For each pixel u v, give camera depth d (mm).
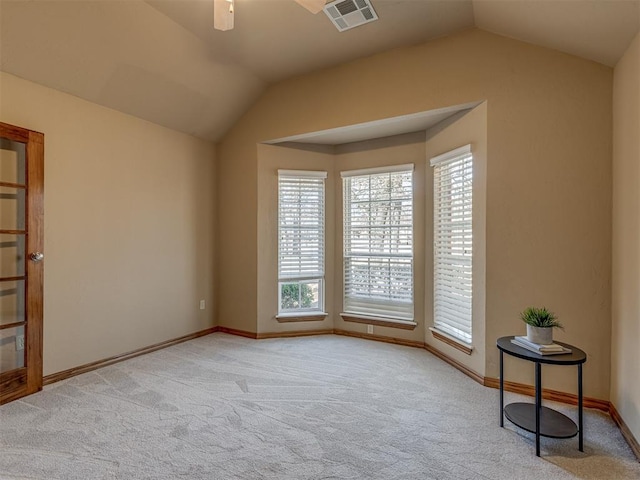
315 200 4336
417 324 3811
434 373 3082
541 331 2057
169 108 3551
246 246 4188
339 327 4328
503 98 2736
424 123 3512
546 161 2596
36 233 2635
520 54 2682
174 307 3859
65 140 2861
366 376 3008
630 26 1938
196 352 3605
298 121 3775
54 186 2795
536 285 2633
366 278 4180
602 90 2434
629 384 2084
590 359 2473
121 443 1994
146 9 2629
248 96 3938
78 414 2312
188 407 2430
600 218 2443
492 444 2020
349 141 4188
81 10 2430
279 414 2348
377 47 3180
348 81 3463
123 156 3324
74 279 2941
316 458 1880
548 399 2582
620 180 2260
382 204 4086
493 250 2771
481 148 2850
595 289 2459
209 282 4301
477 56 2836
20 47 2416
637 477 1759
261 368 3176
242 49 3209
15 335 2600
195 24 2846
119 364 3232
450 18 2721
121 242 3314
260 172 4102
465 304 3121
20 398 2521
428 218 3719
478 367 2900
